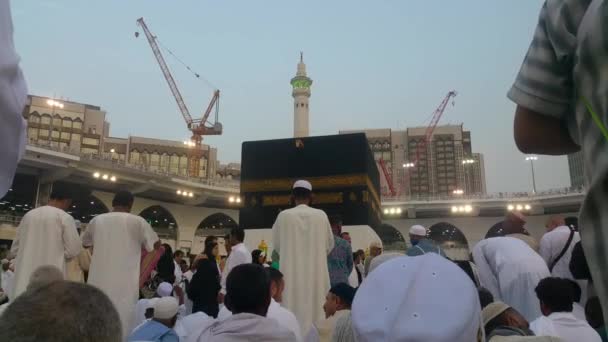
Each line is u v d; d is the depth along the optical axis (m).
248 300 2.72
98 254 5.46
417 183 130.88
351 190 14.22
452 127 134.25
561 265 5.23
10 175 1.22
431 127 133.75
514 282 4.61
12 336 0.97
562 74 0.99
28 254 5.39
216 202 49.91
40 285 1.12
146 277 6.30
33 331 0.97
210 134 92.00
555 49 0.98
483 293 3.68
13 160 1.21
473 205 47.72
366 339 1.20
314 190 14.43
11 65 1.17
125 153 110.19
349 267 6.33
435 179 131.00
